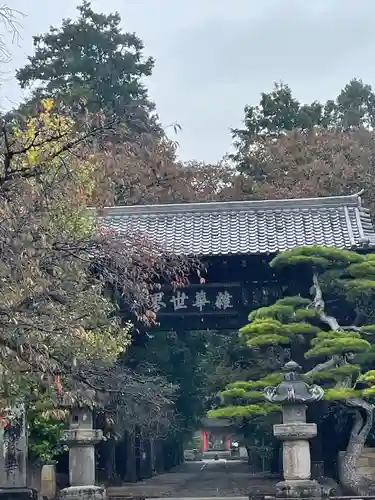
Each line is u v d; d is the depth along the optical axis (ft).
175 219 92.38
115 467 106.73
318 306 76.07
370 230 88.84
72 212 45.06
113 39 167.12
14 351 38.19
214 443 324.60
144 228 90.84
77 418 70.79
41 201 38.55
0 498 67.62
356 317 82.94
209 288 86.07
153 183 122.93
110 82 164.66
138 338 89.97
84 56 165.68
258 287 86.17
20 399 55.93
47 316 41.37
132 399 71.15
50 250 40.04
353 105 190.29
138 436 106.22
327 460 88.17
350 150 134.72
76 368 44.93
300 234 86.99
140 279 53.42
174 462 182.60
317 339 71.15
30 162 38.68
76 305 44.47
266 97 166.61
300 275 82.43
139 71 168.04
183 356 119.75
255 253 82.64
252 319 75.15
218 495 88.43
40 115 39.63
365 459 81.82
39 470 77.20
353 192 129.39
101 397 66.18
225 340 111.65
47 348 39.65
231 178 148.66
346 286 76.07
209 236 87.92
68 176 39.73
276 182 138.31
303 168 134.51
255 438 124.26
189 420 142.51
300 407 68.23
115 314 73.61
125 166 113.91
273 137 153.89
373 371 69.05
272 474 127.13
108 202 66.28
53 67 163.43
